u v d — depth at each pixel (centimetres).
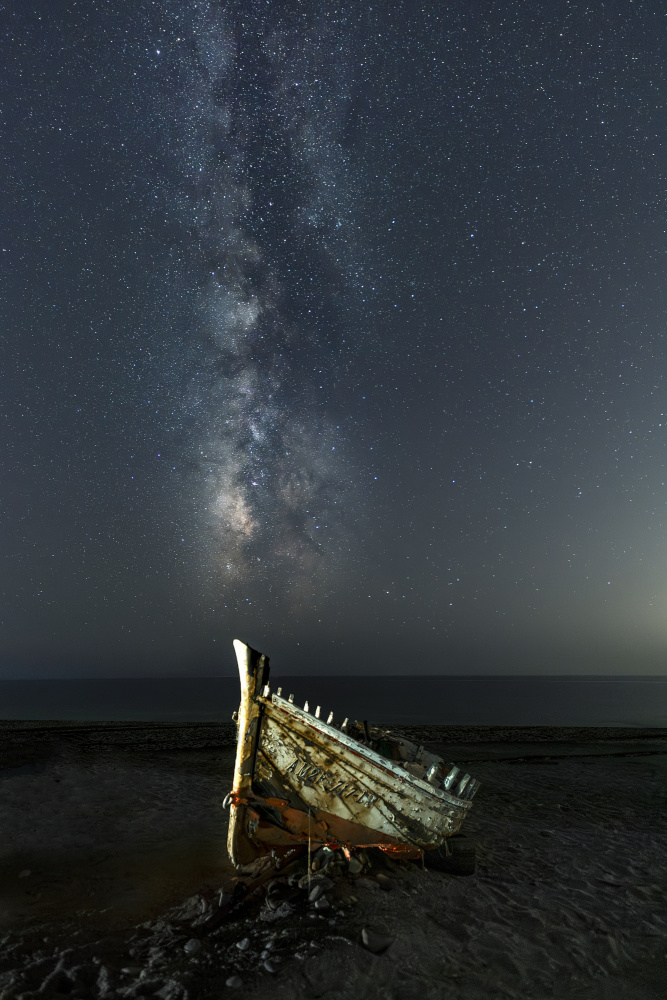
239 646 725
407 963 543
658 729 2478
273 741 726
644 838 990
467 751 1891
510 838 974
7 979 478
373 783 758
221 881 725
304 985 496
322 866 733
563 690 11156
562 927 633
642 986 520
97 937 569
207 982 492
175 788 1231
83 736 1903
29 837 885
